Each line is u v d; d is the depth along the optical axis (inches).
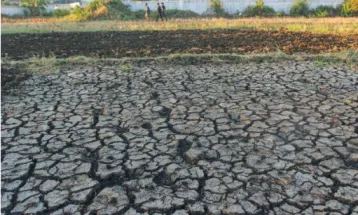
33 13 1127.6
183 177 149.4
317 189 139.6
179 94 253.1
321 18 890.7
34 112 223.6
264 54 371.6
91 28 674.8
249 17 974.4
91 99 246.7
